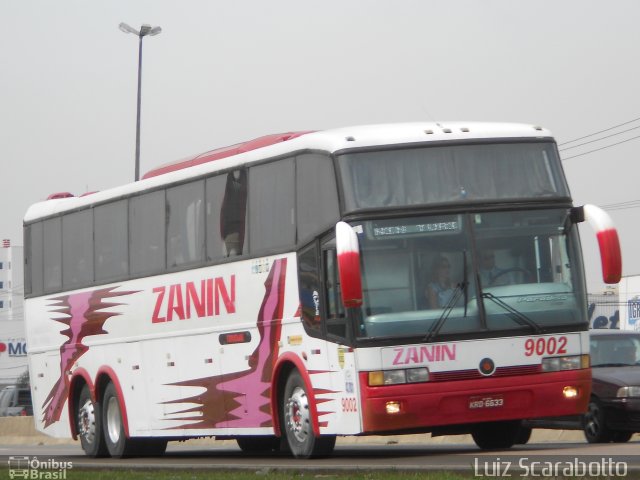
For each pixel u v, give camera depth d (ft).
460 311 70.64
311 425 75.66
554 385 71.20
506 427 80.48
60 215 108.27
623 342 97.30
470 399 70.03
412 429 72.02
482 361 70.38
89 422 104.22
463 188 72.49
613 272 70.64
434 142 73.05
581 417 92.17
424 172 72.49
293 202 77.15
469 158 73.15
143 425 95.50
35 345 112.27
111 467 79.10
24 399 296.71
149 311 94.43
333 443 76.64
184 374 90.07
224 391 85.25
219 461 85.61
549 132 75.10
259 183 81.05
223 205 85.25
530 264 72.23
